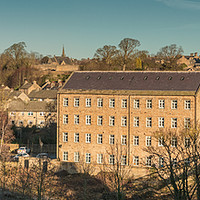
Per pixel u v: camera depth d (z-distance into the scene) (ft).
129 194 161.58
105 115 226.17
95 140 228.02
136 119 220.64
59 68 611.06
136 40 463.42
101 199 160.97
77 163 210.38
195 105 207.72
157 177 165.78
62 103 235.20
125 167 192.85
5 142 285.02
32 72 571.28
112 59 492.95
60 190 169.37
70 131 233.35
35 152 295.07
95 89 230.48
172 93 212.43
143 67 482.28
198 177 110.52
